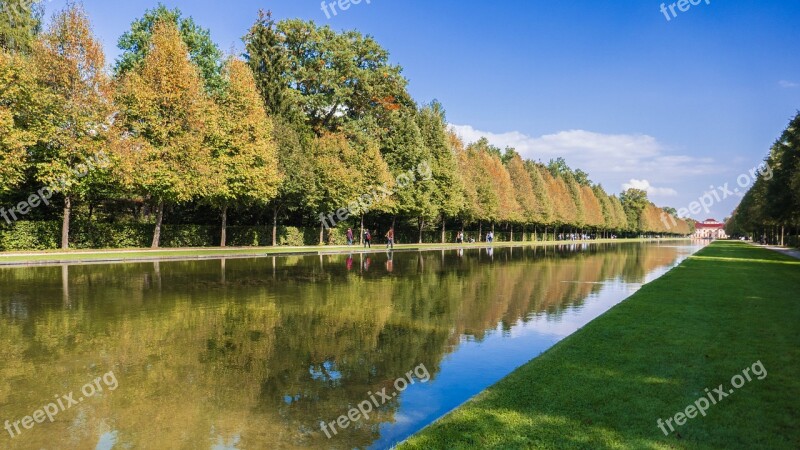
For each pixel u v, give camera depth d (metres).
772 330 9.11
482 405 5.40
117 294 13.84
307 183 39.53
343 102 51.25
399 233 57.03
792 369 6.69
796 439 4.61
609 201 133.00
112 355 7.80
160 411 5.63
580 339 8.37
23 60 25.19
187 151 29.97
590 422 4.95
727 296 13.63
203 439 4.93
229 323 10.34
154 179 28.36
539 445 4.44
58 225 29.14
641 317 10.40
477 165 65.00
